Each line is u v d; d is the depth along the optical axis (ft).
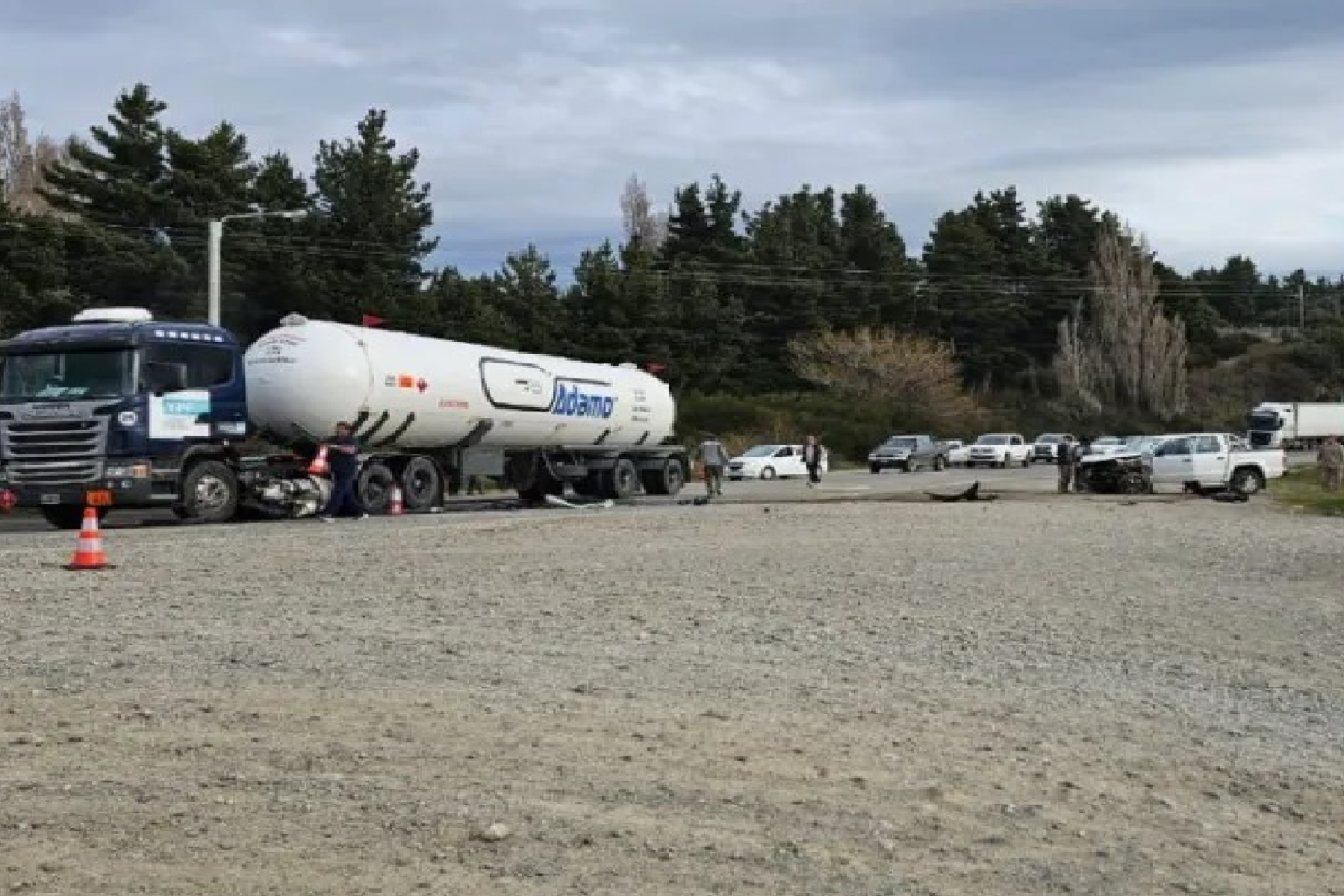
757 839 21.13
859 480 181.47
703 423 240.73
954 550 69.10
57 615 40.14
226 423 86.63
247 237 172.45
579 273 257.96
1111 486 136.67
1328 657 42.65
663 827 21.40
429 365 99.60
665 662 35.68
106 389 80.69
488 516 93.40
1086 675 37.55
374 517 92.89
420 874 18.81
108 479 79.92
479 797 22.35
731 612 45.19
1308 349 387.96
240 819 20.74
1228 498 125.39
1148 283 337.93
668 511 99.81
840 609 47.21
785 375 295.28
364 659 33.99
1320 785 27.61
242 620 39.78
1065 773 26.66
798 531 79.20
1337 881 21.45
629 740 26.66
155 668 32.04
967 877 20.16
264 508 89.04
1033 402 328.08
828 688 33.27
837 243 333.42
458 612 42.78
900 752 27.14
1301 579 61.57
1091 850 21.90
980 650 40.29
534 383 110.32
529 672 33.24
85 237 158.71
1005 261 351.67
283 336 93.04
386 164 192.95
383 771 23.65
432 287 210.59
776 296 301.43
